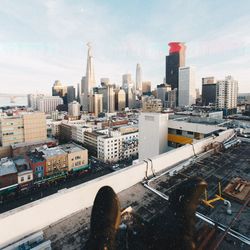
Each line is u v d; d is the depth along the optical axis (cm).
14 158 4959
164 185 527
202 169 638
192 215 302
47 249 311
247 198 454
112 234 261
